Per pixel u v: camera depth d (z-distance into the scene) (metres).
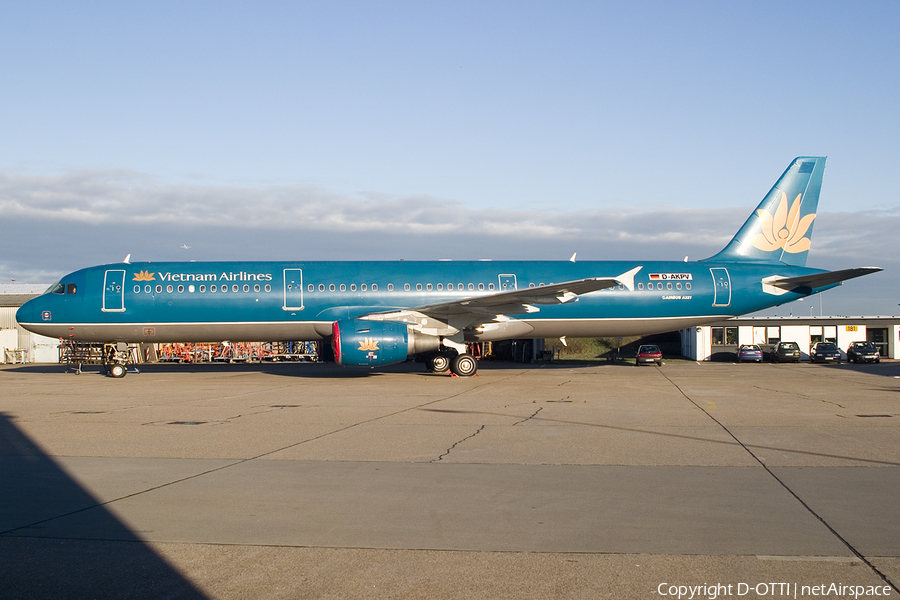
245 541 6.81
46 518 7.61
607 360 50.09
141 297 27.28
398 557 6.36
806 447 11.82
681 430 13.62
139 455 11.16
